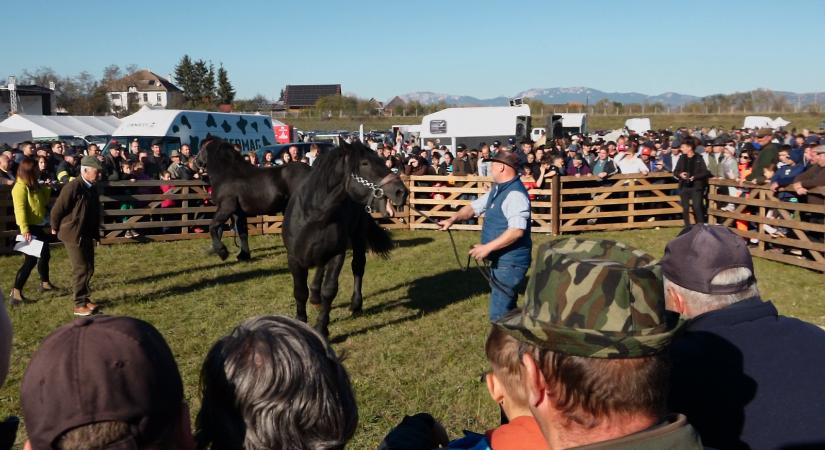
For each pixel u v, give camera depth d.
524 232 5.20
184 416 1.44
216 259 10.89
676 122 64.94
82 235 7.36
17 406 5.09
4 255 11.14
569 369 1.43
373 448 4.36
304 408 1.52
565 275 1.46
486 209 5.36
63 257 10.88
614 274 1.43
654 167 17.08
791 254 10.77
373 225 7.58
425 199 13.99
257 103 83.31
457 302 8.14
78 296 7.49
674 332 1.44
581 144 22.00
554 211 13.40
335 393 1.60
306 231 6.07
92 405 1.22
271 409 1.50
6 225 11.27
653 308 1.43
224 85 79.00
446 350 6.32
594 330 1.41
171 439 1.36
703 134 31.36
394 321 7.34
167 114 19.67
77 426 1.21
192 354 6.23
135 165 13.34
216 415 1.57
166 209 12.61
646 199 13.82
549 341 1.44
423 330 6.99
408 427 2.02
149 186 12.59
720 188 12.75
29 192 8.03
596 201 13.63
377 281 9.28
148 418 1.27
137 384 1.27
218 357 1.58
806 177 10.36
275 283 9.16
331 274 6.25
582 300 1.43
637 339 1.38
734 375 2.00
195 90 84.56
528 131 24.41
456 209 14.18
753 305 2.10
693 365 2.04
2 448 1.61
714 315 2.09
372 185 5.79
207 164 10.59
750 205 11.53
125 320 1.35
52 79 67.56
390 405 5.04
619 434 1.44
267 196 10.39
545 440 1.60
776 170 12.36
